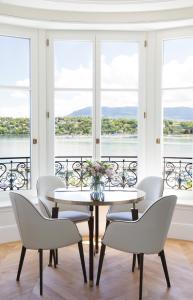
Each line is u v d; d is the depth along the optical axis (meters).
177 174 5.07
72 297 3.04
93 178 3.62
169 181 5.12
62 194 3.75
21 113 4.97
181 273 3.58
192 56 4.91
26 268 3.68
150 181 4.28
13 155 4.95
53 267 3.72
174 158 5.08
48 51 5.00
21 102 4.96
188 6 4.46
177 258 4.02
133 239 3.05
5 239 4.59
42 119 5.03
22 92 4.97
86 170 3.65
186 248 4.38
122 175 5.19
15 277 3.46
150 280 3.39
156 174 5.11
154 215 2.98
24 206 3.10
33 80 4.96
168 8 4.54
